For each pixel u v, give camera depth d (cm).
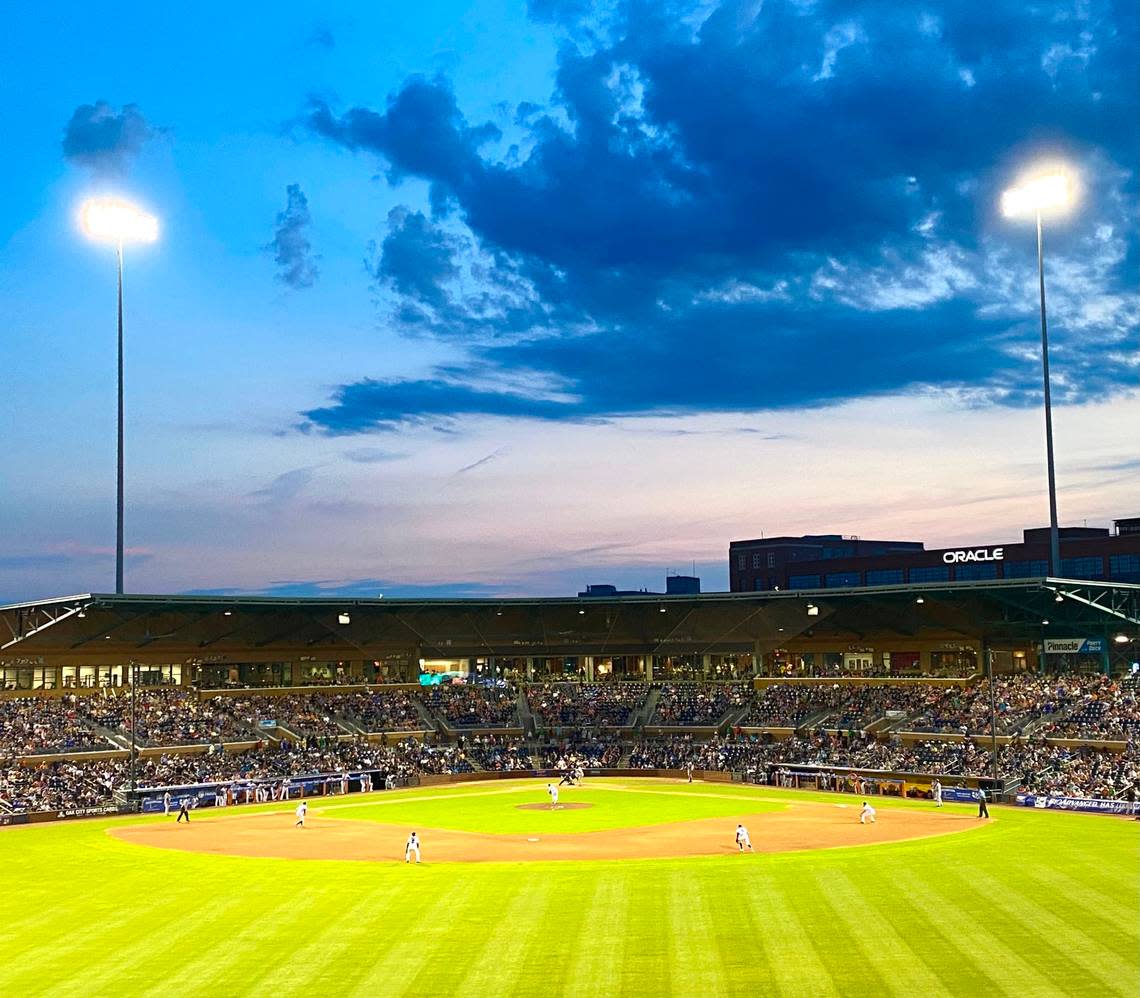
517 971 3139
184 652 10762
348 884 4538
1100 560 11831
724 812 7419
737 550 17188
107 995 3005
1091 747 8356
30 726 8988
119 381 9006
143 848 5900
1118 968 3038
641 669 12538
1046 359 9162
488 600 11425
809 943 3372
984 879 4331
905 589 9606
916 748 9188
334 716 10862
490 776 10231
